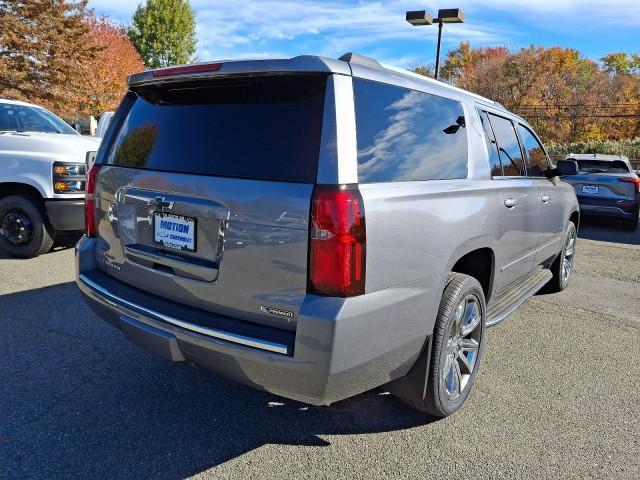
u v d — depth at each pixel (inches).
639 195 425.4
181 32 1642.5
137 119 114.7
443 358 108.9
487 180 133.3
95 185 121.0
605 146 1581.0
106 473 95.0
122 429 109.3
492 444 108.0
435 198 103.6
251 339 85.0
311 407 121.3
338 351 81.7
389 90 100.7
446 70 2409.0
